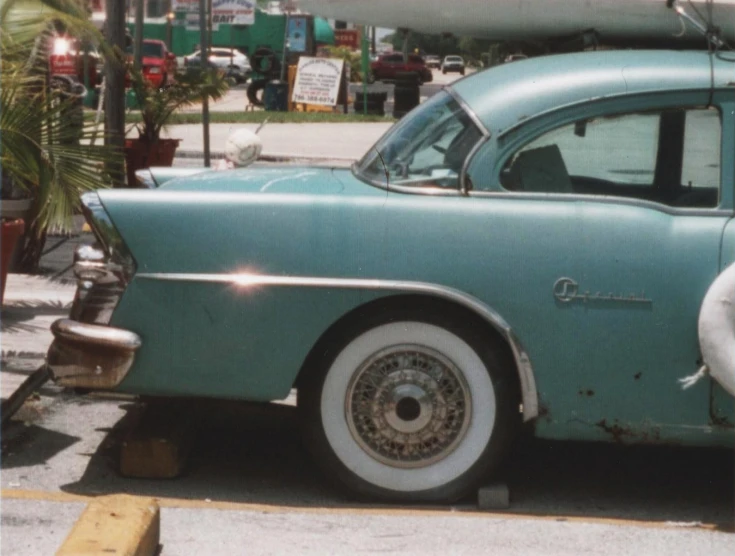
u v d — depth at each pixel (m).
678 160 4.94
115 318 4.88
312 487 5.18
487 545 4.48
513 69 5.20
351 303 4.80
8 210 9.25
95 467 5.33
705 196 4.89
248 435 5.92
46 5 7.52
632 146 4.95
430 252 4.79
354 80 52.75
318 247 4.82
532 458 5.69
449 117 5.13
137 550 3.99
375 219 4.83
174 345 4.86
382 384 4.88
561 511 4.98
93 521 4.12
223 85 12.70
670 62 5.07
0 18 7.30
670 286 4.77
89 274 4.93
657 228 4.80
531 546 4.49
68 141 7.27
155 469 5.21
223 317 4.84
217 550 4.36
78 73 17.98
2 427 5.80
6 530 4.50
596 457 5.75
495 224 4.81
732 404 4.79
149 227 4.86
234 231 4.85
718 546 4.56
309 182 5.21
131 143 12.66
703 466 5.66
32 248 9.52
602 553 4.45
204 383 4.88
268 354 4.84
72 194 7.21
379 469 4.91
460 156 4.95
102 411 6.18
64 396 6.40
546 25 5.71
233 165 9.14
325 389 4.88
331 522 4.70
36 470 5.26
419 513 4.82
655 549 4.51
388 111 35.72
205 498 5.01
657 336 4.77
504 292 4.77
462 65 77.69
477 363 4.86
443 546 4.46
